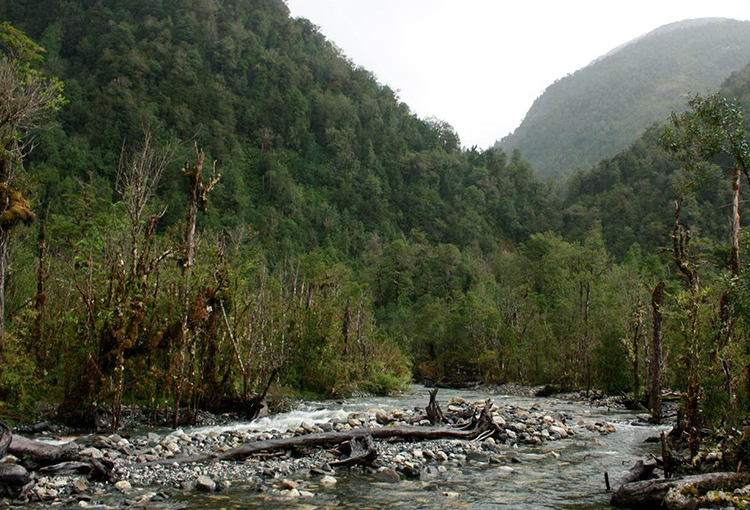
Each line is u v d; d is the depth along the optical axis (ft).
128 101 390.42
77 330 56.95
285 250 331.57
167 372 59.36
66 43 492.54
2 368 50.67
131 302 54.03
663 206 401.49
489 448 52.29
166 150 59.62
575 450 53.01
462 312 219.82
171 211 291.38
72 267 62.18
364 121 634.84
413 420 64.39
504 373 183.11
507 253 444.14
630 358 97.09
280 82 590.96
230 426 61.31
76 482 35.37
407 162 575.79
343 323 135.64
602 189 521.24
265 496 34.76
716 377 42.16
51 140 308.81
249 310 80.48
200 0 596.70
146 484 36.94
